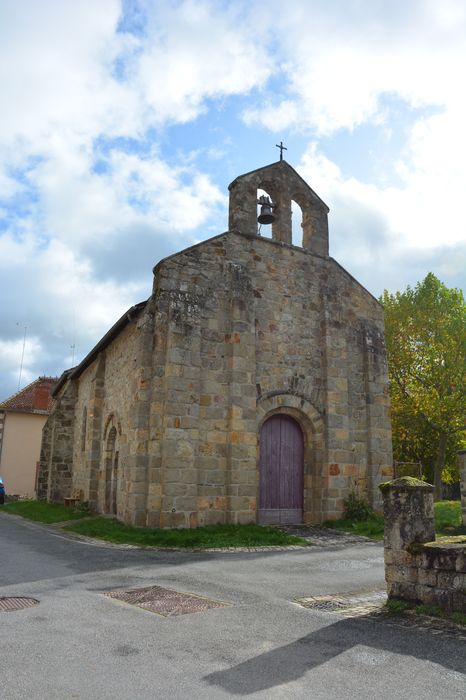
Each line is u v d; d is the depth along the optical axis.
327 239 17.94
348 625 6.05
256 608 6.73
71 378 24.19
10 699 3.93
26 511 21.33
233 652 5.09
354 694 4.21
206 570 9.28
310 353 16.59
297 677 4.52
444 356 25.72
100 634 5.50
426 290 27.16
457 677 4.59
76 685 4.22
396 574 6.98
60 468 23.67
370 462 16.69
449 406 24.83
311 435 16.27
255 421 14.81
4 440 34.53
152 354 14.19
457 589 6.32
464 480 14.46
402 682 4.46
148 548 11.66
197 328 14.50
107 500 17.89
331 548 12.21
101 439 19.48
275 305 16.27
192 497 13.59
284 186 17.52
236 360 14.83
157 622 6.00
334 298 17.30
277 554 11.27
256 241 16.38
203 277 15.12
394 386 27.17
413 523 6.97
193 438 13.84
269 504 15.41
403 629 5.91
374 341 17.88
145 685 4.26
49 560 10.03
